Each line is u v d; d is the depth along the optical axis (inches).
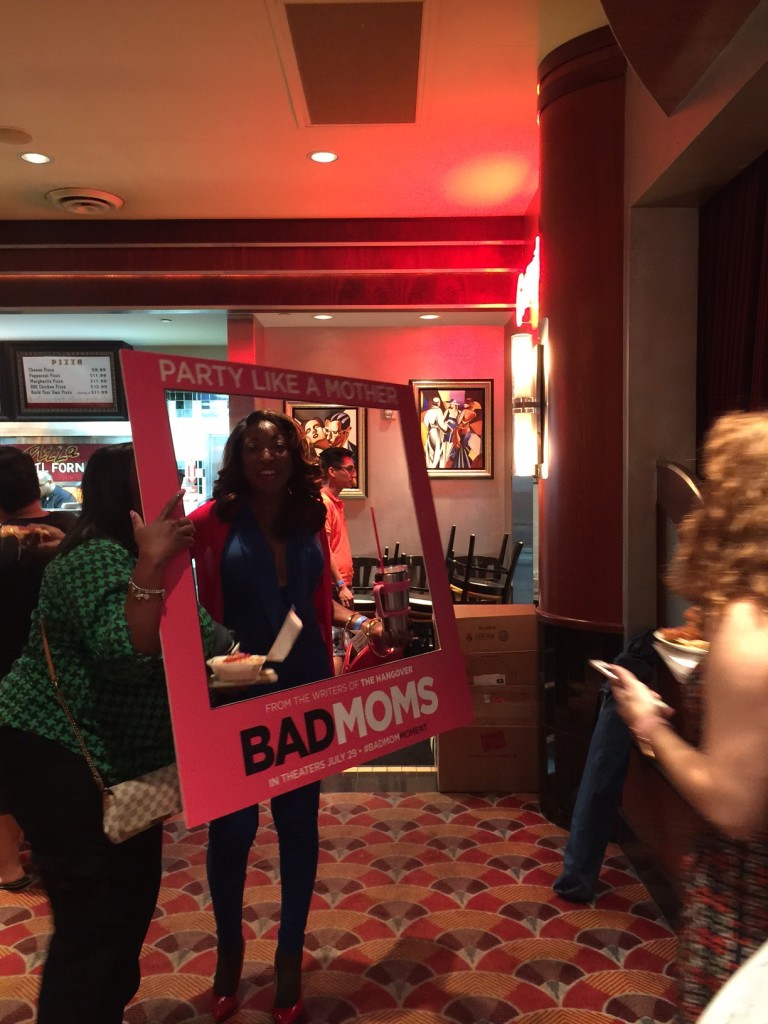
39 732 59.6
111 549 61.6
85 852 59.4
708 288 117.4
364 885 108.9
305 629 79.5
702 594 43.7
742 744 39.1
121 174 176.6
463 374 262.8
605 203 123.0
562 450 129.3
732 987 29.3
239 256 213.3
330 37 119.0
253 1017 82.0
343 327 262.1
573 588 128.3
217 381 67.4
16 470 107.1
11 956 93.5
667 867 101.3
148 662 59.0
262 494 77.9
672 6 78.2
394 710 75.2
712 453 45.9
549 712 130.5
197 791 60.5
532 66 130.5
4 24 115.0
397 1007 83.3
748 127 91.7
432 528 82.4
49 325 283.7
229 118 148.0
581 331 126.0
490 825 128.2
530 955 92.4
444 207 201.3
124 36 118.6
